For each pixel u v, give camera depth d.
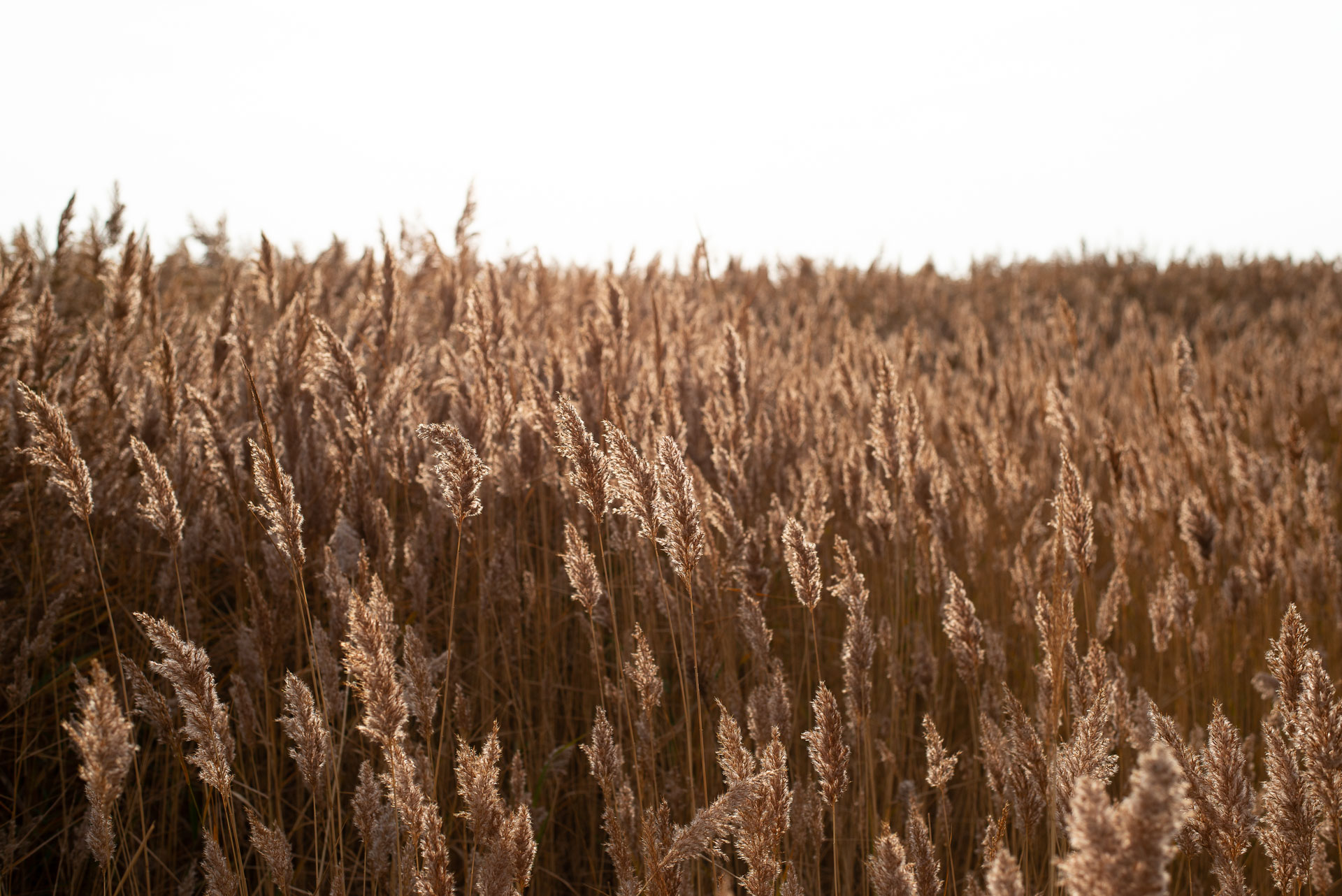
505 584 3.33
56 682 2.93
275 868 1.96
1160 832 1.08
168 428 3.61
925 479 3.81
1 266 3.81
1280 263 19.88
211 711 1.88
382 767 2.96
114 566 3.44
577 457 2.15
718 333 6.26
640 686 2.30
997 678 3.22
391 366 4.42
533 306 6.54
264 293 5.41
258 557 3.71
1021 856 2.60
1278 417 7.27
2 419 3.38
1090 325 13.42
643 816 1.85
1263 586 3.97
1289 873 1.88
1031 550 4.42
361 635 1.87
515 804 2.45
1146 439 5.91
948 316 15.61
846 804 3.09
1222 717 1.87
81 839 2.51
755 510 4.14
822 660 4.00
